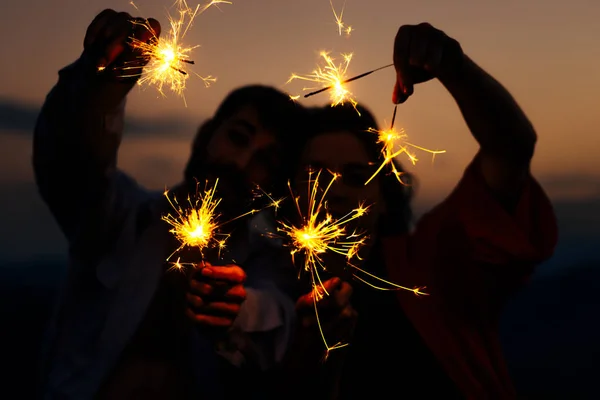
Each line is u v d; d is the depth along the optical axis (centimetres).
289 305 153
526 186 152
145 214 166
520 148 141
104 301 157
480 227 151
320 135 159
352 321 126
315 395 127
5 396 313
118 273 158
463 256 159
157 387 156
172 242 164
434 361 161
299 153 161
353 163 155
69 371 155
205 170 163
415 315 162
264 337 148
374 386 159
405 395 159
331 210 155
